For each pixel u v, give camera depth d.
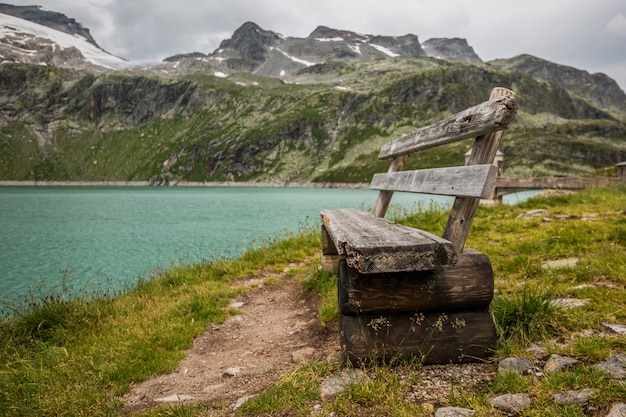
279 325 5.84
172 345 5.24
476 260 3.52
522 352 3.35
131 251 24.66
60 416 3.46
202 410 3.37
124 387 4.09
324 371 3.63
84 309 6.84
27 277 18.55
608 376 2.71
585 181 18.06
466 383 3.10
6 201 85.62
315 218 40.88
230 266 10.16
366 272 3.01
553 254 6.66
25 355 5.11
